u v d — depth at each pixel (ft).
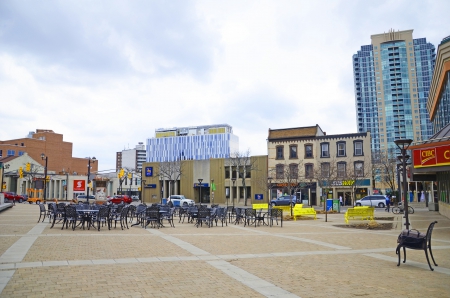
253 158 187.73
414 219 82.02
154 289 21.53
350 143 168.55
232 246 39.37
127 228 58.13
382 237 49.75
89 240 41.86
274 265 29.48
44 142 320.50
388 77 517.14
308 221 79.36
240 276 25.35
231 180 193.26
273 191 177.47
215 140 462.19
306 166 173.37
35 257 30.17
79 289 21.08
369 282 24.36
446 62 95.20
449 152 55.83
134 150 572.92
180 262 29.84
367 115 551.59
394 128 507.30
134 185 307.78
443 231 57.36
